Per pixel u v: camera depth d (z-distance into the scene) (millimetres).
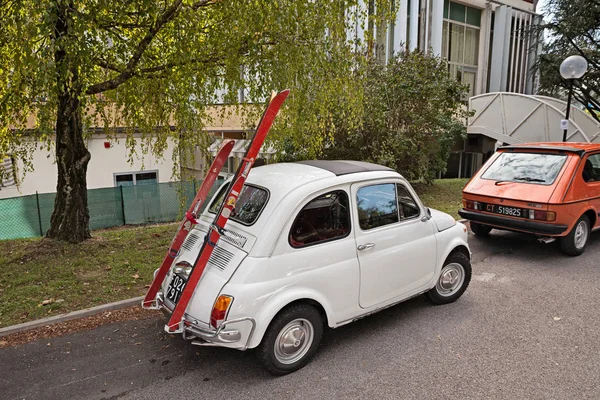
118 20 5781
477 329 4504
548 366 3791
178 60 5949
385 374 3680
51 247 6809
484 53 21609
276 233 3453
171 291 3777
